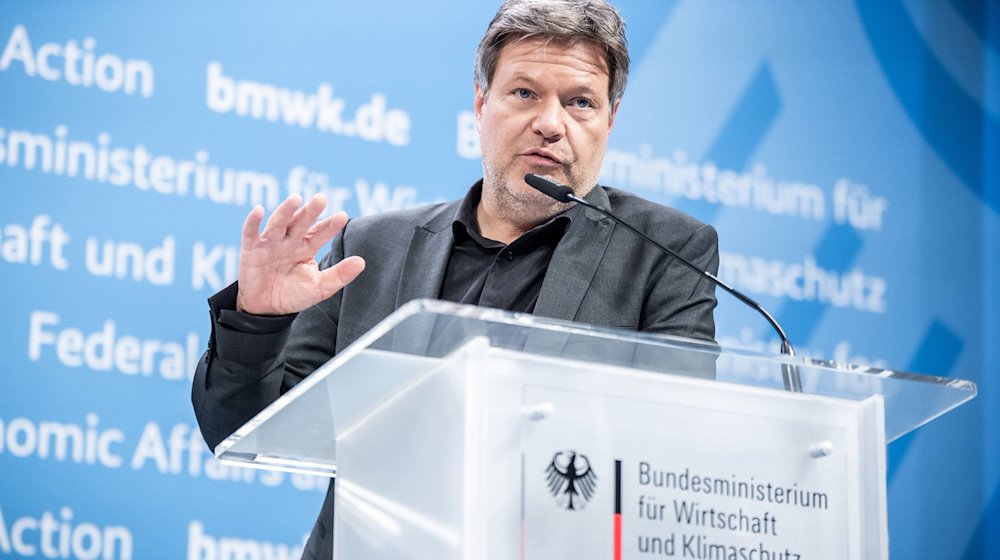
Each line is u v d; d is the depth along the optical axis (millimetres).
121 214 4414
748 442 1975
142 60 4539
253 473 4395
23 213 4309
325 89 4746
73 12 4488
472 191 3170
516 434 1815
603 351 1902
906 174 5418
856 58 5457
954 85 5582
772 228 5160
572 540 1820
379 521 2012
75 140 4410
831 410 2051
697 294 2965
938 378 2070
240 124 4617
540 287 2988
